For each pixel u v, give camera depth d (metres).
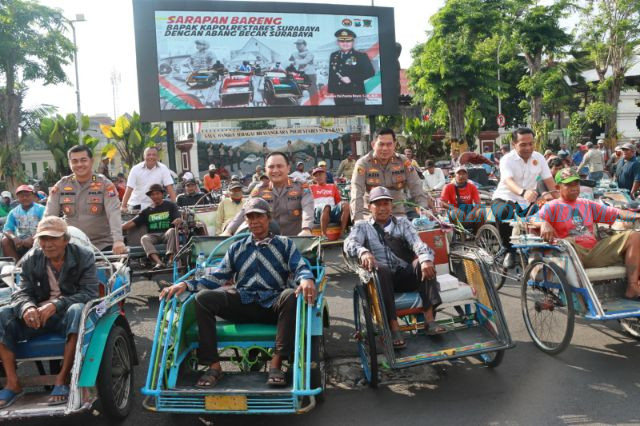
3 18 26.09
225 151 30.02
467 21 28.69
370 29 19.23
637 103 40.84
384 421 3.89
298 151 30.66
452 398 4.21
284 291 4.01
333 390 4.46
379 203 4.85
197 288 4.23
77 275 4.16
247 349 4.16
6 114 27.53
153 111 17.41
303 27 18.56
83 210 5.89
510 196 7.10
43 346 3.83
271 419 3.99
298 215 6.04
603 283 5.07
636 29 32.50
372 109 19.41
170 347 3.90
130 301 7.78
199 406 3.64
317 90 18.84
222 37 17.84
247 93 18.17
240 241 4.34
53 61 27.78
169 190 8.98
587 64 39.84
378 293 4.23
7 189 26.39
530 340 5.42
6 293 4.51
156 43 17.27
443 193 8.90
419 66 30.27
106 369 3.77
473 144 30.12
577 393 4.17
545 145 30.39
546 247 5.07
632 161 10.77
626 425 3.66
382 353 4.69
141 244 7.78
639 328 5.23
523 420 3.80
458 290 4.67
